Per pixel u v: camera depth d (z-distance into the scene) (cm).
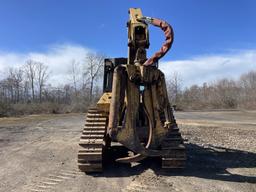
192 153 1054
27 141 1411
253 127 2020
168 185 680
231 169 825
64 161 948
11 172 825
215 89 6781
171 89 6525
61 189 666
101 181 720
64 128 2073
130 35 789
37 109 4669
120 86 722
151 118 743
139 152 720
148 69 727
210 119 2897
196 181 710
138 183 698
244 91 6612
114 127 706
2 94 5519
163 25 727
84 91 5938
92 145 782
